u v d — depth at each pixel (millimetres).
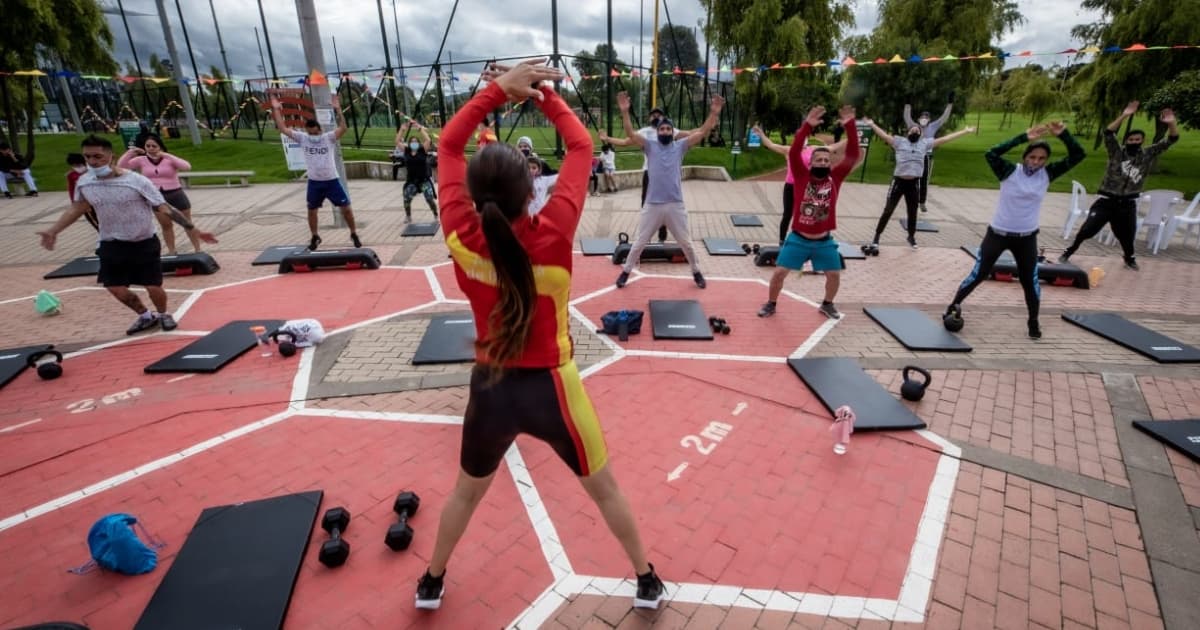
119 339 5637
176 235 10359
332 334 5680
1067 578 2711
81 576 2719
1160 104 17703
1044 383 4590
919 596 2607
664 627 2449
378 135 32750
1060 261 8258
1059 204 14078
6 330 5891
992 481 3400
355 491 3320
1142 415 4121
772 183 18141
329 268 8039
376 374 4812
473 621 2469
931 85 21688
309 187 8422
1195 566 2781
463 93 20172
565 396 1987
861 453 3674
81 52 18172
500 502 3207
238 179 18125
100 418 4145
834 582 2682
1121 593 2629
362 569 2740
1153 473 3473
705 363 4977
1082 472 3484
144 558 2721
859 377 4590
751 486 3359
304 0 9328
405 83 20406
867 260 8586
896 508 3172
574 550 2871
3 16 15484
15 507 3227
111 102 35281
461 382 4652
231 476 3475
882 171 22328
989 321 5953
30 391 4570
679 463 3578
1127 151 7535
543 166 8844
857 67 22906
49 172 19688
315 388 4566
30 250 9266
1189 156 23750
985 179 19500
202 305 6605
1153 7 17609
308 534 2904
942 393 4430
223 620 2404
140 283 5625
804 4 23031
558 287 1889
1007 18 24266
